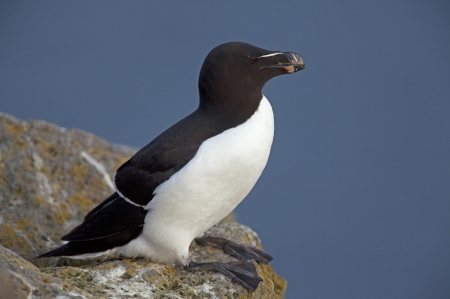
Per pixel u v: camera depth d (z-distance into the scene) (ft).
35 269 24.00
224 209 28.66
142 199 27.91
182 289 27.45
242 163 27.32
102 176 41.16
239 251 31.07
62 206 38.27
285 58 28.91
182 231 28.17
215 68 28.09
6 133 40.88
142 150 29.35
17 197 37.73
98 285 26.30
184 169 26.91
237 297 28.07
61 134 42.96
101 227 29.04
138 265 28.71
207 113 28.53
